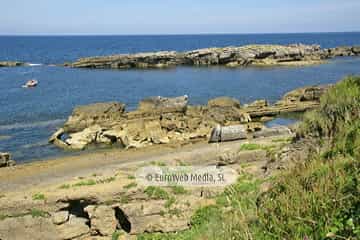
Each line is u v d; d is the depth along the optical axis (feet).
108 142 100.58
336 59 330.95
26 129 113.29
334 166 18.37
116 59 298.76
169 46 640.99
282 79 214.69
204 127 104.63
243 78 222.89
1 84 205.77
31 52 514.68
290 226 15.72
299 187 18.10
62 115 131.85
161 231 41.60
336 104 33.99
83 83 212.43
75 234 42.96
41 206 45.11
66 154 91.56
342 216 14.75
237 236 17.72
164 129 102.94
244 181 45.85
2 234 41.63
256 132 94.48
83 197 45.09
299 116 121.39
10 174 73.51
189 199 44.04
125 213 42.98
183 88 192.65
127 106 150.51
